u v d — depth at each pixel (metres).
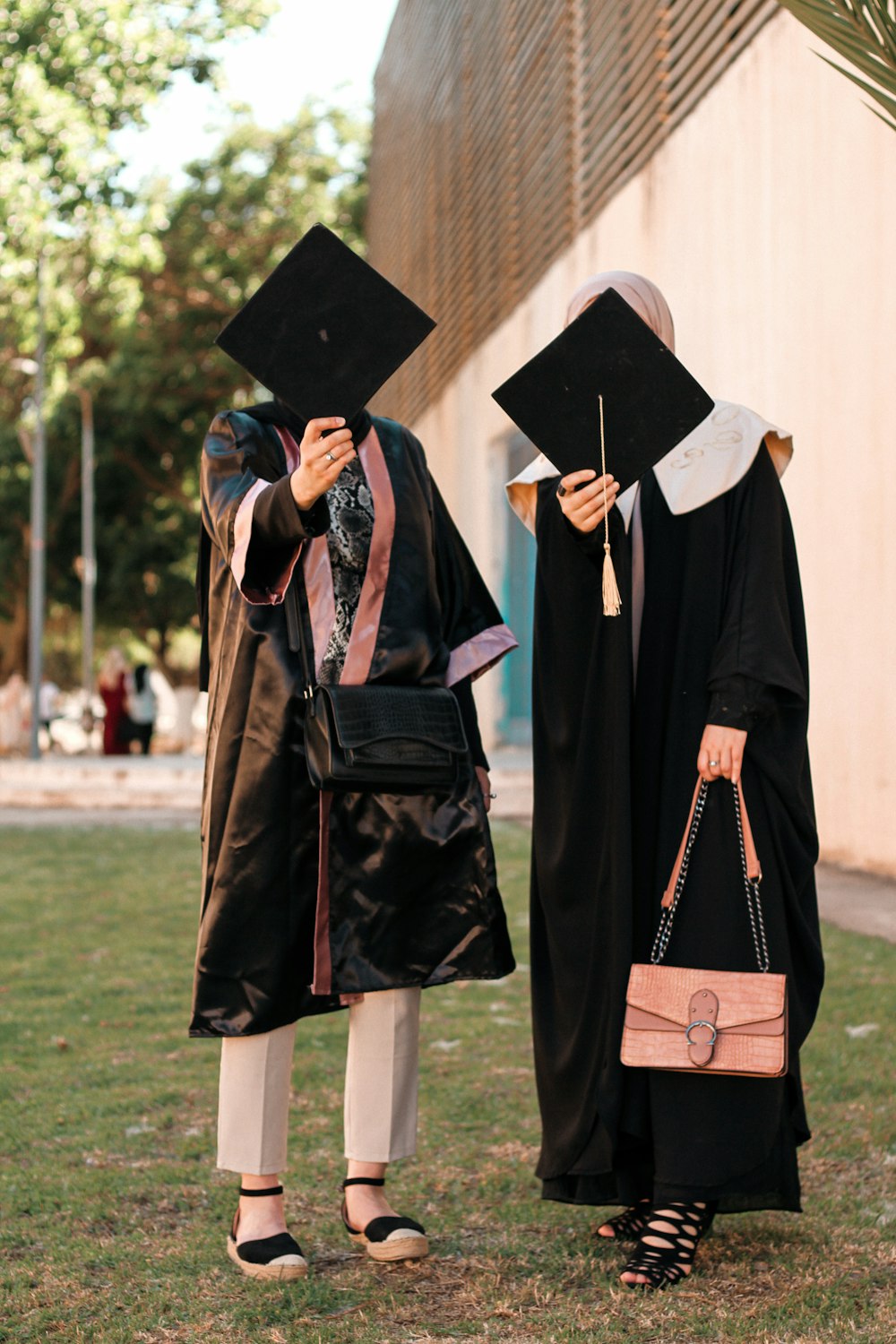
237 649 2.71
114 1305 2.51
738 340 8.91
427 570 2.86
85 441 27.12
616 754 2.69
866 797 7.61
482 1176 3.19
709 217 9.23
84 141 17.05
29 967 5.80
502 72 14.46
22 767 15.23
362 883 2.71
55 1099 3.88
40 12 17.11
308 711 2.66
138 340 27.73
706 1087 2.59
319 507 2.53
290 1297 2.53
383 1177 2.85
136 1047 4.50
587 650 2.80
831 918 6.25
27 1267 2.70
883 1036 4.29
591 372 2.62
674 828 2.68
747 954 2.63
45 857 9.52
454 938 2.79
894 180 6.97
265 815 2.67
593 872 2.76
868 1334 2.31
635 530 2.79
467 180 16.25
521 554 15.62
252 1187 2.73
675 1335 2.33
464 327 16.52
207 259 27.33
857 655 7.64
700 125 9.34
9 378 29.70
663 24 9.94
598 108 11.46
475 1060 4.23
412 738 2.66
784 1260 2.67
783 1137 2.69
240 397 28.95
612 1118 2.62
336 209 28.02
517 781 11.99
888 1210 2.93
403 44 21.05
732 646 2.66
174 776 14.55
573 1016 2.76
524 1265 2.69
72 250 23.03
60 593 30.66
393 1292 2.56
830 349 7.76
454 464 17.27
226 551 2.60
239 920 2.67
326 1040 4.57
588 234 11.66
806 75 7.84
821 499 7.99
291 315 2.50
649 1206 2.84
